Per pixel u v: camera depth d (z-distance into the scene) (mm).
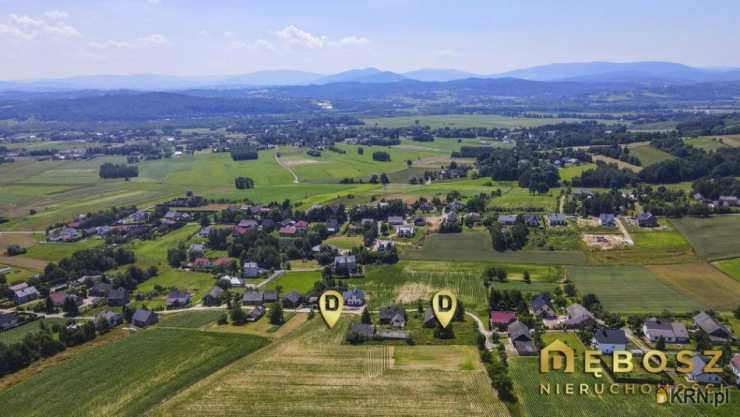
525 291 140875
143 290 156500
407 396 90812
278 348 112188
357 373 99562
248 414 87375
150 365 107125
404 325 122812
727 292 135125
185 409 89750
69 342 119250
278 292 148875
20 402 94812
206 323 130125
